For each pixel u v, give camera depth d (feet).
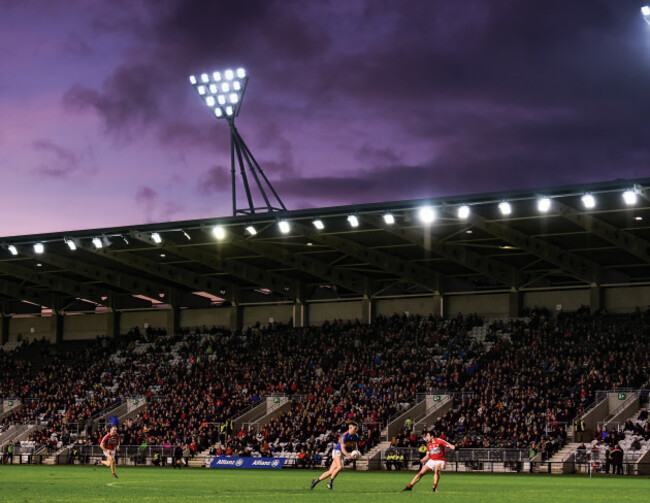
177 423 252.01
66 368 313.53
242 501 87.15
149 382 285.64
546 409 211.61
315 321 305.73
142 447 238.27
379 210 213.25
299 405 246.47
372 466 209.87
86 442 254.68
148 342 320.29
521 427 203.82
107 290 334.65
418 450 204.95
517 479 157.69
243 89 254.06
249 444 232.94
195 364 290.35
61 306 344.49
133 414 272.72
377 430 223.10
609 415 211.82
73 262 288.92
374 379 251.60
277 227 233.96
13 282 331.57
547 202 192.54
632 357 227.20
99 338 329.93
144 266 282.56
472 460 198.08
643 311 257.55
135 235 244.22
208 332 315.58
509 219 212.43
